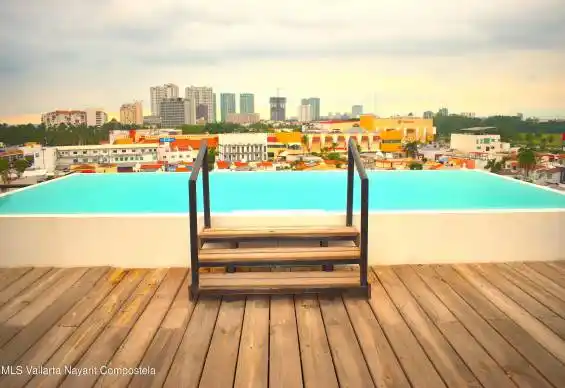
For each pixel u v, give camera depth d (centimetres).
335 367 204
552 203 454
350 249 312
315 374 199
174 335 237
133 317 258
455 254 355
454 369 201
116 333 239
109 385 191
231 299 284
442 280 317
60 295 292
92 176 621
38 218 346
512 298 284
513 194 498
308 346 224
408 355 214
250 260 292
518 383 190
